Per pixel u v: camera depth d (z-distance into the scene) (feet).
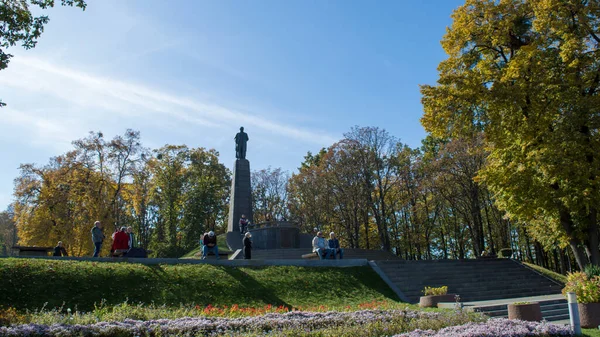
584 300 40.86
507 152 68.18
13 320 31.73
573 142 59.72
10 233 225.97
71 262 55.52
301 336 30.14
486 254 102.78
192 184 171.83
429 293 58.13
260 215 181.88
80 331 29.07
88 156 124.98
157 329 31.30
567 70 62.64
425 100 68.64
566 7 62.08
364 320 35.50
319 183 151.33
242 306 54.49
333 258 79.15
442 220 152.97
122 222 165.37
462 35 71.51
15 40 44.21
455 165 124.77
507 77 62.90
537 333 32.19
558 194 61.67
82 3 44.96
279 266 70.69
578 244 66.23
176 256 144.46
